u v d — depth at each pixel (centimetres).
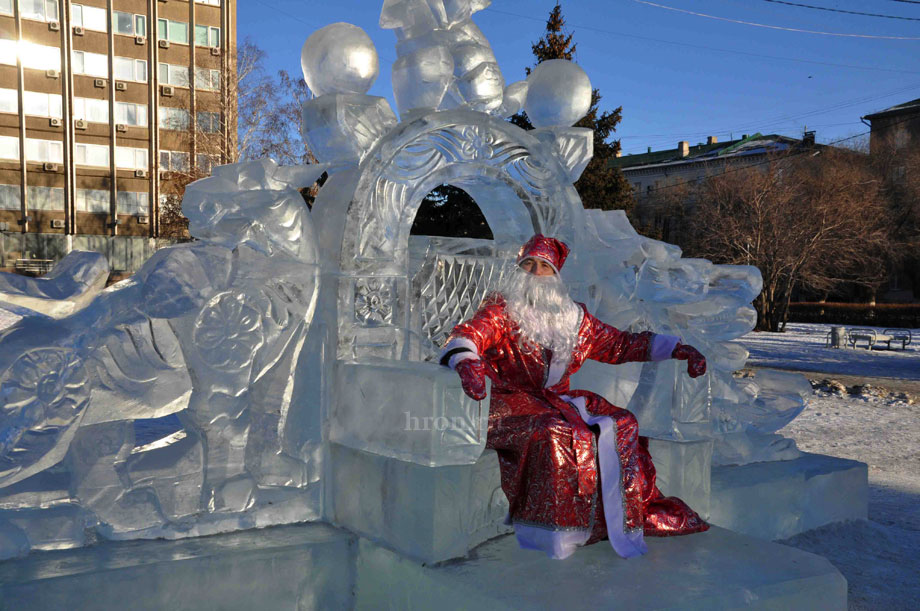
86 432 260
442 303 411
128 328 262
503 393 297
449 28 366
